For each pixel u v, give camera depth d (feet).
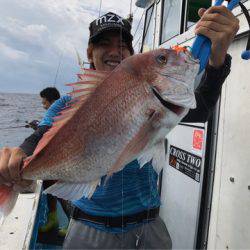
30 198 5.44
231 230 3.20
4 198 2.40
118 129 2.15
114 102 2.17
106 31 3.11
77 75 2.28
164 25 6.07
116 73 2.20
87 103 2.23
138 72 2.16
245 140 3.06
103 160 2.18
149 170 3.13
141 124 2.12
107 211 3.06
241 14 3.07
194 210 3.97
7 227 4.45
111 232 3.08
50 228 5.72
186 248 4.20
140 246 3.10
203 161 3.70
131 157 2.12
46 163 2.29
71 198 2.23
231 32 2.24
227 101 3.38
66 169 2.26
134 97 2.15
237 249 3.09
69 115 2.29
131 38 3.30
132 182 3.05
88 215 3.15
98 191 3.06
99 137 2.18
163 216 5.15
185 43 4.57
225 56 2.46
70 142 2.25
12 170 2.35
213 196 3.57
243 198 3.04
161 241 3.25
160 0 6.31
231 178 3.25
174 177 4.78
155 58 2.17
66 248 3.23
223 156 3.41
